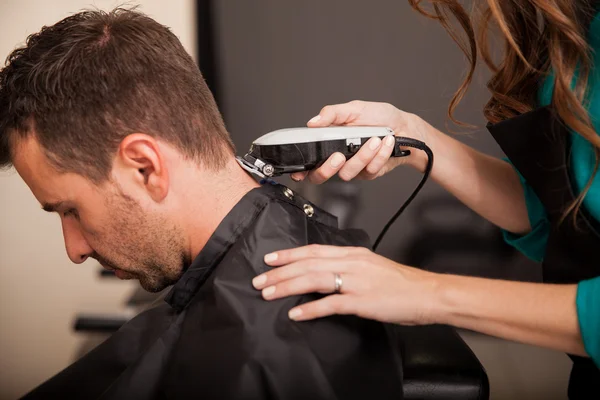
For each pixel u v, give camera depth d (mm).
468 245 1404
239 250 644
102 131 602
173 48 649
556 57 620
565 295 609
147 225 649
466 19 786
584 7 636
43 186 639
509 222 909
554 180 684
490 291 620
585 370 748
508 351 1436
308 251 627
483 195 896
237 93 1373
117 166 614
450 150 896
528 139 707
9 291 1581
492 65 784
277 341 592
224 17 1330
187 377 604
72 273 1579
